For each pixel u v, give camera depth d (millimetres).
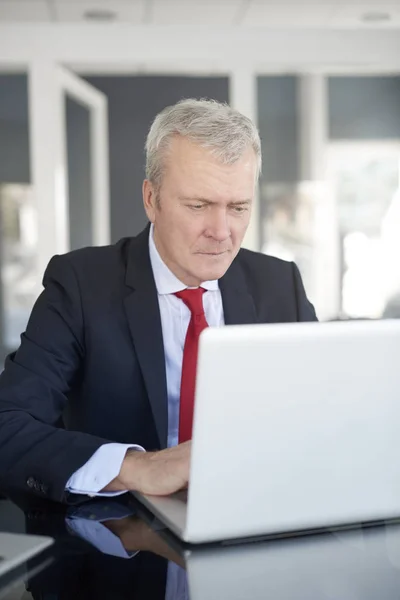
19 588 854
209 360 875
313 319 1749
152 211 1497
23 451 1234
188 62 4484
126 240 1720
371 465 997
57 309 1551
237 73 4512
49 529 1040
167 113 1396
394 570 898
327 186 5980
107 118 6605
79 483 1170
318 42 4480
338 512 1010
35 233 4418
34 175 4398
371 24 5152
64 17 4824
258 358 892
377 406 963
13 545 965
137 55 4395
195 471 922
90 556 942
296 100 6020
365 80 6020
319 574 887
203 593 836
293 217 5934
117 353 1534
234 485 945
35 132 4387
